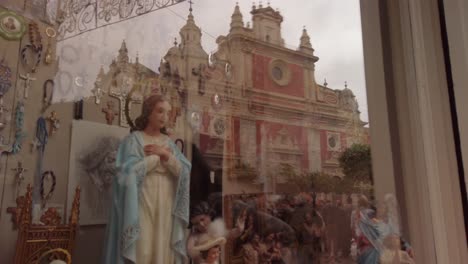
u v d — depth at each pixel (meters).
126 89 1.54
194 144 1.74
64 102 1.37
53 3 1.39
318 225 1.73
